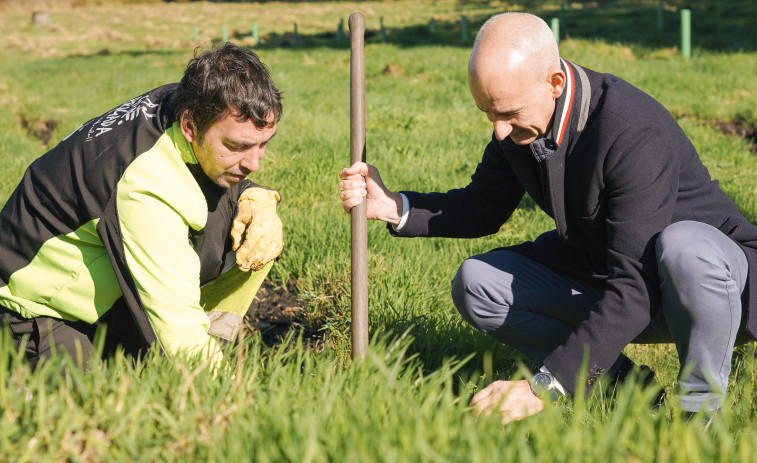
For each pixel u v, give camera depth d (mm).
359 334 2410
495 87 2256
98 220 2242
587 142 2367
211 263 2562
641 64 14672
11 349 1872
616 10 34281
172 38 35031
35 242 2395
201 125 2123
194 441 1707
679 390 2391
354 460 1497
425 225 2896
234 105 2070
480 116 10023
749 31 20828
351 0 60469
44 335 2477
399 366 2096
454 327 3424
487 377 2891
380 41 25984
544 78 2291
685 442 1587
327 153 7133
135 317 2268
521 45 2246
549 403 1789
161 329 2223
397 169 6871
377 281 3867
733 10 28547
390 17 41281
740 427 2137
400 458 1512
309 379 1977
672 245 2270
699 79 12328
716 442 1821
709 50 17312
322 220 5066
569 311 2770
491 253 2908
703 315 2283
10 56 28500
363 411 1763
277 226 2504
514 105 2283
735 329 2322
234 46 2148
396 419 1706
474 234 2998
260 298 4297
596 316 2322
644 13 29891
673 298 2316
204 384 1859
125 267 2232
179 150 2229
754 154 7715
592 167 2365
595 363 2289
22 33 39781
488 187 2904
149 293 2199
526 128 2375
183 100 2135
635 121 2295
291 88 13898
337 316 3676
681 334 2369
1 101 13812
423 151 7609
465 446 1603
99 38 36156
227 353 2135
